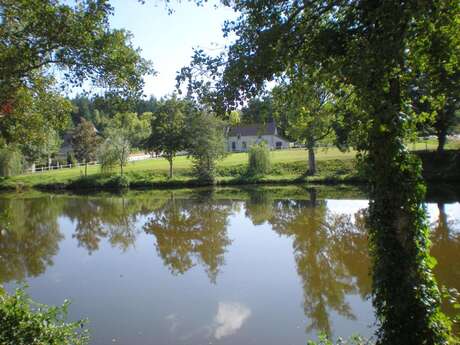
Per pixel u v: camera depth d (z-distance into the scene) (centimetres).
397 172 492
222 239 1908
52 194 4231
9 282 1397
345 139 802
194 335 935
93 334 957
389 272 509
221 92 619
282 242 1770
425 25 501
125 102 838
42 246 1950
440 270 1208
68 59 765
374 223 521
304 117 834
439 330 500
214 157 4316
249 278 1322
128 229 2280
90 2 738
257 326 967
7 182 4809
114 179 4572
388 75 466
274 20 600
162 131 4481
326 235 1831
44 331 645
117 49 776
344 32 556
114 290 1273
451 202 2266
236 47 618
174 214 2664
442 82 624
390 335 518
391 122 472
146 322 1017
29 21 743
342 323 959
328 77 601
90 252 1800
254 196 3303
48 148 5469
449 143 4359
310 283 1242
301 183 3900
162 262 1577
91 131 6475
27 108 972
